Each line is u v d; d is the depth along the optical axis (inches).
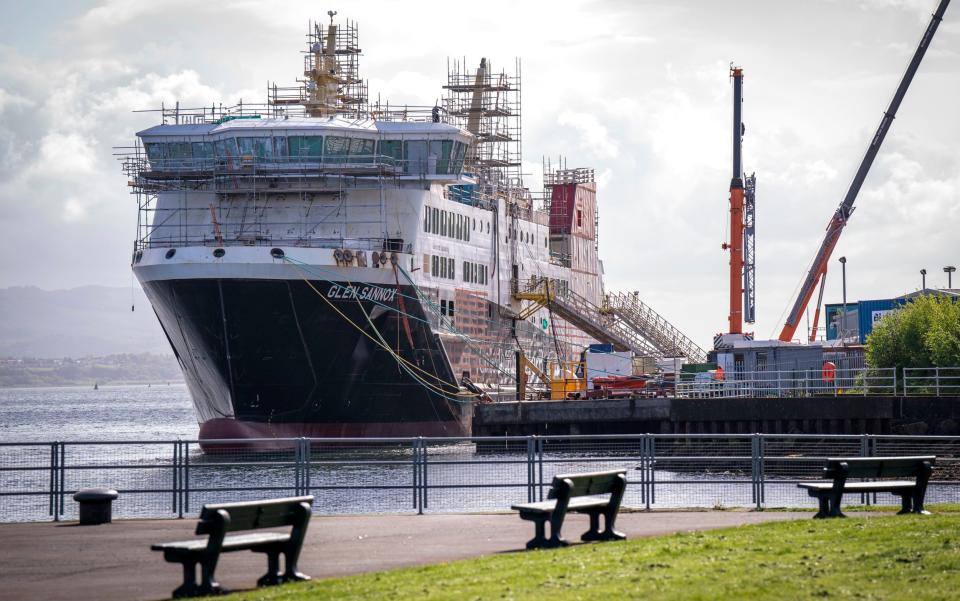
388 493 1871.3
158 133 3179.1
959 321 3107.8
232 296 2896.2
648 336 4918.8
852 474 1161.4
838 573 812.6
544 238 4436.5
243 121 3159.5
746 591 754.8
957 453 2134.6
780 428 2763.3
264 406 3024.1
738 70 4938.5
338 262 2960.1
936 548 899.4
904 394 2706.7
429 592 783.7
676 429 2906.0
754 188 5093.5
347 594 794.2
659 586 773.3
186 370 3181.6
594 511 1048.2
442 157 3277.6
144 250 3009.4
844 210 4950.8
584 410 3075.8
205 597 824.9
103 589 893.2
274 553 890.7
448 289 3489.2
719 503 1493.6
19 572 970.1
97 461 3036.4
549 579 811.4
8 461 3415.4
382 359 3142.2
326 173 3127.5
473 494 1801.2
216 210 3208.7
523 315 4008.4
